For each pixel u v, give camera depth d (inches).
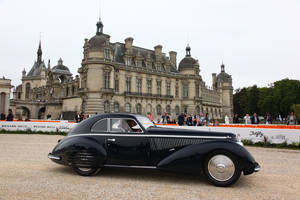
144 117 327.3
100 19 2095.2
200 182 278.7
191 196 227.3
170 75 2539.4
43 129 960.3
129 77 2245.3
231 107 3907.5
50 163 370.3
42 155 441.1
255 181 288.4
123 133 295.7
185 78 2650.1
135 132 293.6
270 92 2974.9
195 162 267.0
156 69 2490.2
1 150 495.5
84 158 295.0
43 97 3284.9
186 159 268.7
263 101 2938.0
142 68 2335.1
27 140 693.9
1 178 278.4
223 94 3912.4
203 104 3287.4
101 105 1936.5
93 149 293.7
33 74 4138.8
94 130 305.7
